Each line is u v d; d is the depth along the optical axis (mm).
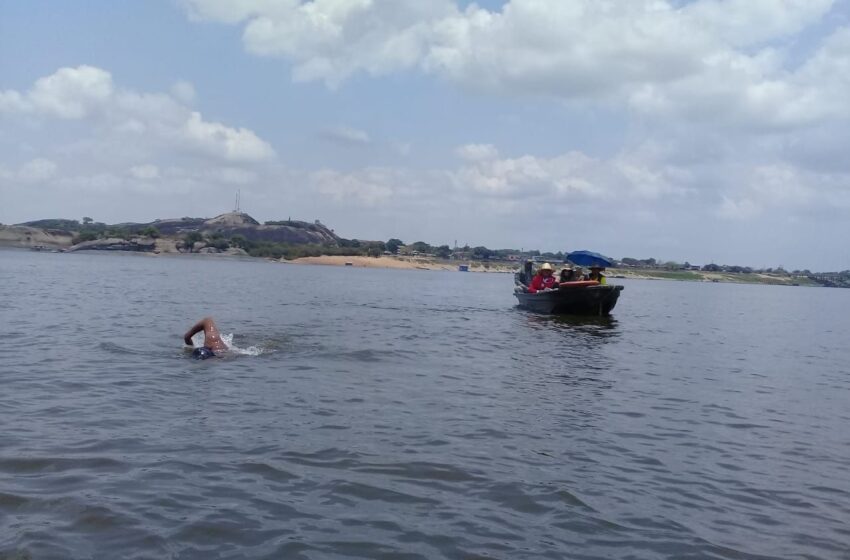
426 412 11562
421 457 9031
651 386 15383
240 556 6105
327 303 38094
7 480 7547
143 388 12375
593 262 34344
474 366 16844
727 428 11742
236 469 8266
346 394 12641
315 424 10414
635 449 10055
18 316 23719
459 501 7645
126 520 6688
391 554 6293
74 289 40281
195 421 10273
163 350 16766
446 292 61938
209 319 17172
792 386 16734
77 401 11227
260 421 10445
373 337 21797
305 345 18828
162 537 6383
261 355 16688
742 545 6898
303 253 195125
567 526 7129
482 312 35375
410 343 20719
